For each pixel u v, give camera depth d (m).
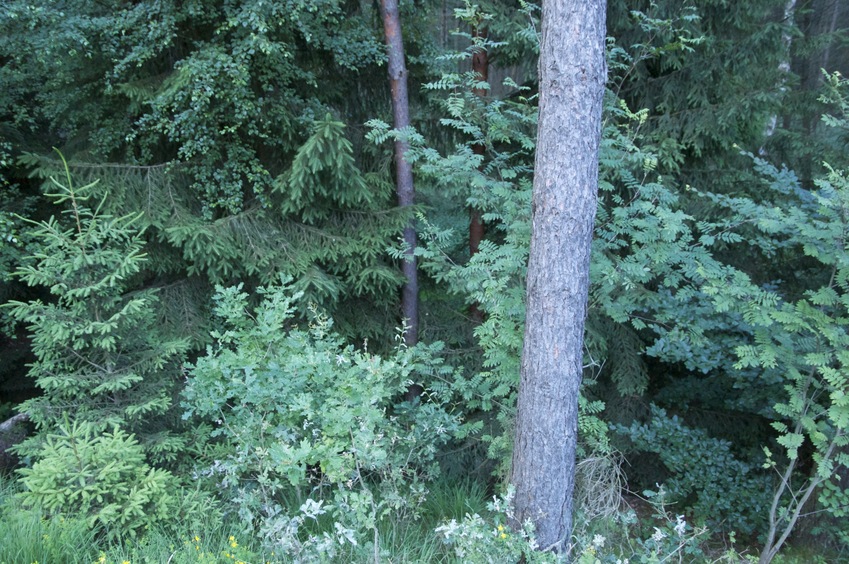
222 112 4.36
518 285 4.38
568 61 3.06
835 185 3.39
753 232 5.02
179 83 4.04
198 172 4.66
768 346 3.55
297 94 5.01
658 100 5.48
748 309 3.59
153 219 4.41
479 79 5.48
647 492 4.45
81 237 3.61
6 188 4.98
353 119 5.64
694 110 5.24
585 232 3.27
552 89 3.13
